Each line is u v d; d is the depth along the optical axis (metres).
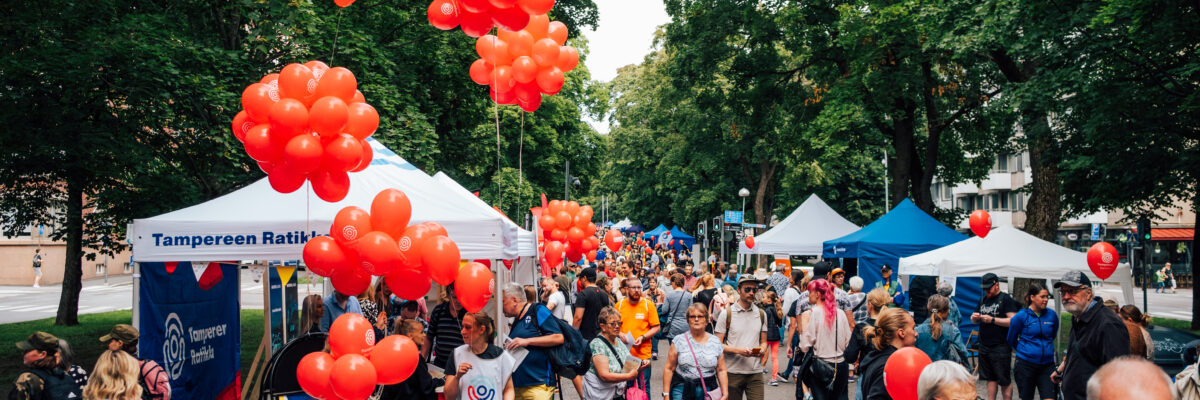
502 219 8.10
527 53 7.53
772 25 26.92
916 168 25.88
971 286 17.47
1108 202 21.77
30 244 43.56
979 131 28.55
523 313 7.88
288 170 5.99
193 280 9.76
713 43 28.55
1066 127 20.89
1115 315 7.09
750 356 8.52
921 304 16.62
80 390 6.74
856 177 53.44
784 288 17.06
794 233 23.22
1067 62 16.98
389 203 6.00
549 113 42.78
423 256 5.96
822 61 27.02
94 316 26.06
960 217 31.67
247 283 46.75
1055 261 13.58
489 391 6.82
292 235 7.71
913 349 4.60
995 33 17.20
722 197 48.84
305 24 16.83
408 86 20.55
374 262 5.83
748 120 30.03
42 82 13.88
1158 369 2.37
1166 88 16.83
